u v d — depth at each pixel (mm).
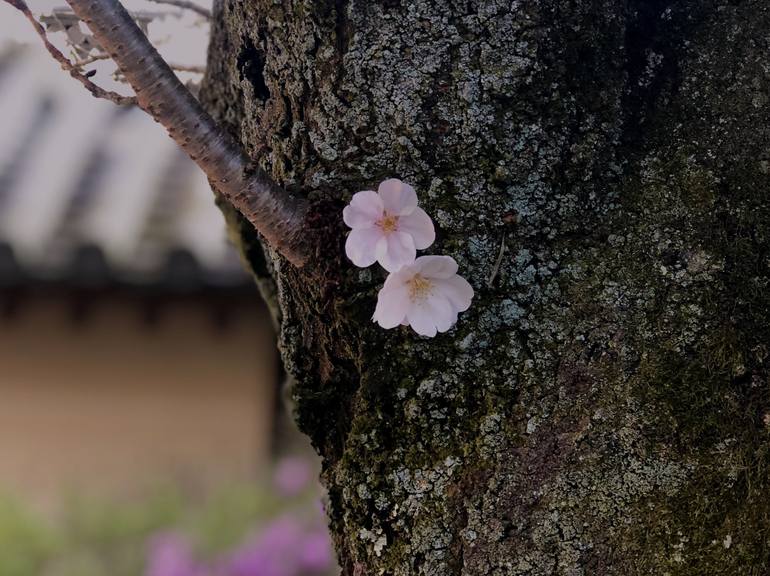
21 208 1550
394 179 453
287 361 515
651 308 457
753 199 463
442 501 452
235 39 527
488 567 447
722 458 444
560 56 466
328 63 474
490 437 452
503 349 458
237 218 631
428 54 465
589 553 443
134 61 449
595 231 467
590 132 469
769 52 476
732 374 449
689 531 440
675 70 483
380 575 456
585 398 453
